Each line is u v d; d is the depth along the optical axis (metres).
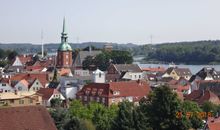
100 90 171.50
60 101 169.75
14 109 63.94
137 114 99.75
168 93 100.38
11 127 61.97
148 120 100.19
